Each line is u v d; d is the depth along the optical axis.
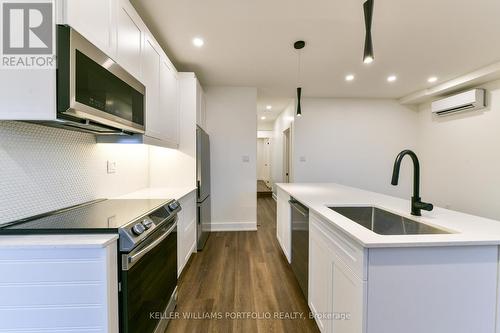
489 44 2.58
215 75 3.50
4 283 0.96
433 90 4.05
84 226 1.11
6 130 1.16
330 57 2.89
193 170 2.99
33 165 1.32
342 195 2.29
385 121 4.86
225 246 3.30
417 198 1.47
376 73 3.43
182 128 2.98
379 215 1.80
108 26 1.38
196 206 3.01
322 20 2.13
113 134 1.84
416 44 2.58
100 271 0.98
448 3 1.89
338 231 1.29
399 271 1.02
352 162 4.85
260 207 6.00
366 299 1.02
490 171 3.55
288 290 2.20
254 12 2.02
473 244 1.02
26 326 0.97
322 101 4.78
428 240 1.01
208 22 2.17
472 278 1.05
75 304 0.98
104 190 2.00
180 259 2.33
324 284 1.50
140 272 1.23
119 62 1.50
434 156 4.51
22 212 1.25
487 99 3.55
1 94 0.99
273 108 5.76
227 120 4.03
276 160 7.00
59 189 1.51
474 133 3.77
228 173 4.05
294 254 2.33
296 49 2.68
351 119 4.82
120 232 1.08
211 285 2.28
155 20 2.13
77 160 1.67
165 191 2.55
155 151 2.96
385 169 4.89
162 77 2.32
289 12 2.02
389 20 2.12
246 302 2.02
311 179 4.82
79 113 1.07
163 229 1.58
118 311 1.07
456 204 4.08
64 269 0.97
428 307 1.04
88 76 1.12
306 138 4.79
